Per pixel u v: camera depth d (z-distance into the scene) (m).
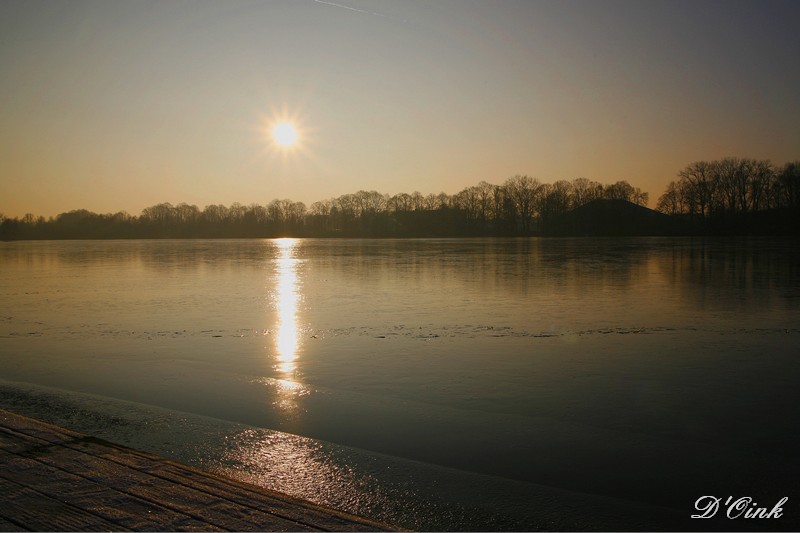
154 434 9.79
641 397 12.11
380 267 49.06
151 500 5.98
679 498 7.61
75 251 94.12
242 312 24.19
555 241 116.88
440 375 13.96
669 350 16.53
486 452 9.15
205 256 72.81
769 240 103.06
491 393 12.48
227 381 13.48
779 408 11.34
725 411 11.20
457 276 39.81
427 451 9.17
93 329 20.41
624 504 7.43
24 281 38.97
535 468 8.54
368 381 13.47
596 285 33.41
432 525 6.83
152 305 26.47
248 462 8.63
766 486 7.96
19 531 5.30
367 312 23.95
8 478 6.51
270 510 5.80
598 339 18.19
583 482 8.07
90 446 7.55
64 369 14.65
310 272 44.72
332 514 5.75
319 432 10.02
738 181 123.00
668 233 134.88
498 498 7.54
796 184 113.12
